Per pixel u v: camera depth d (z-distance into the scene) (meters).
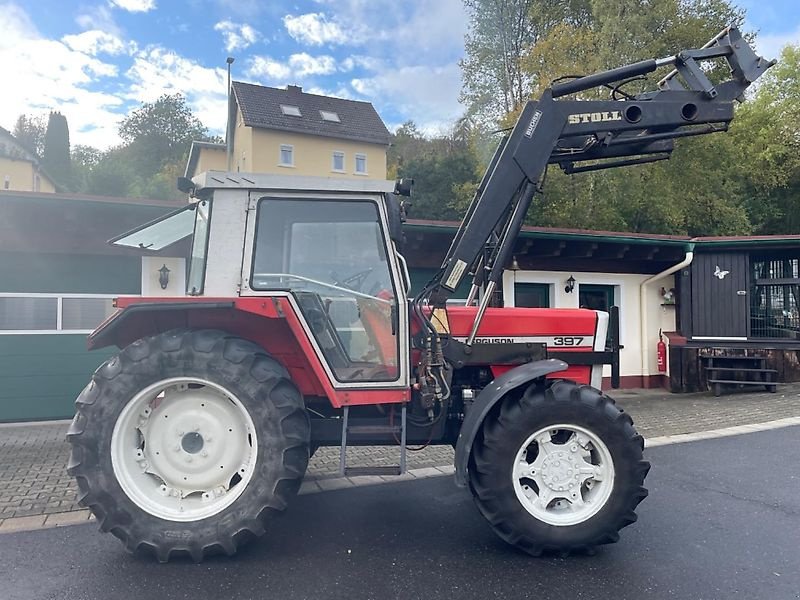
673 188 18.23
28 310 7.52
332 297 3.64
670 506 4.31
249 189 3.58
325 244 3.67
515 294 9.72
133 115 60.94
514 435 3.42
